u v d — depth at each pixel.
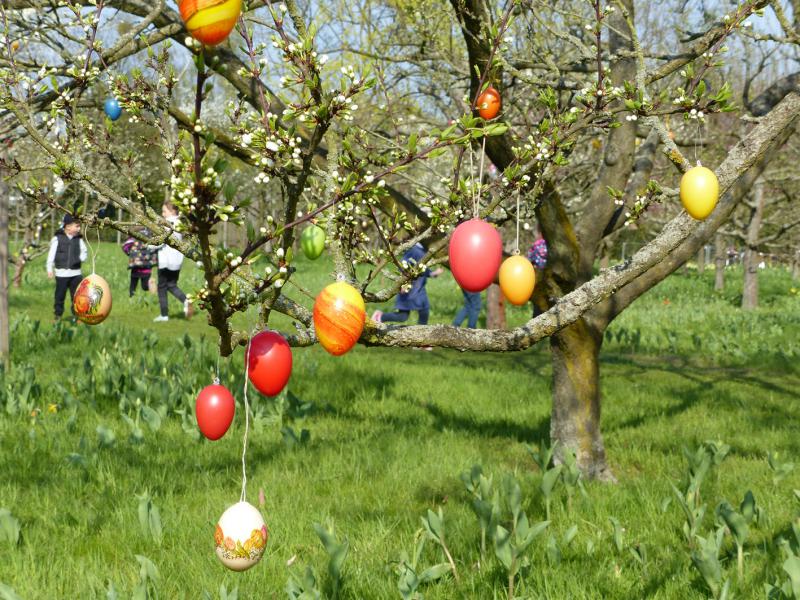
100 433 5.02
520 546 3.10
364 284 2.61
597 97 2.59
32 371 6.22
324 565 3.46
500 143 4.16
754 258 18.89
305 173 1.73
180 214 1.57
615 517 4.06
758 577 3.38
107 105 2.39
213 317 1.86
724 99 2.33
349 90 1.60
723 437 6.30
